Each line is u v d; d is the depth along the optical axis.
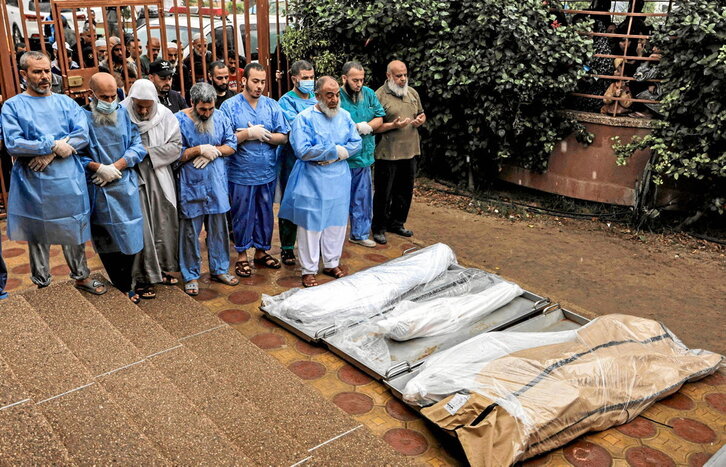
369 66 8.12
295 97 5.32
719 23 6.27
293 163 5.34
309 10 8.20
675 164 6.82
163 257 4.61
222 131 4.64
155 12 10.94
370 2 7.83
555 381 3.35
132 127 4.10
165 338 3.81
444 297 4.70
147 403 2.99
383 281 4.69
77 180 3.86
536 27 7.33
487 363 3.50
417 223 7.34
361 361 3.88
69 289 4.10
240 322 4.45
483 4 7.23
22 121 3.70
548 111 7.57
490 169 8.51
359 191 5.80
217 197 4.62
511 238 6.95
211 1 6.42
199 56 7.57
